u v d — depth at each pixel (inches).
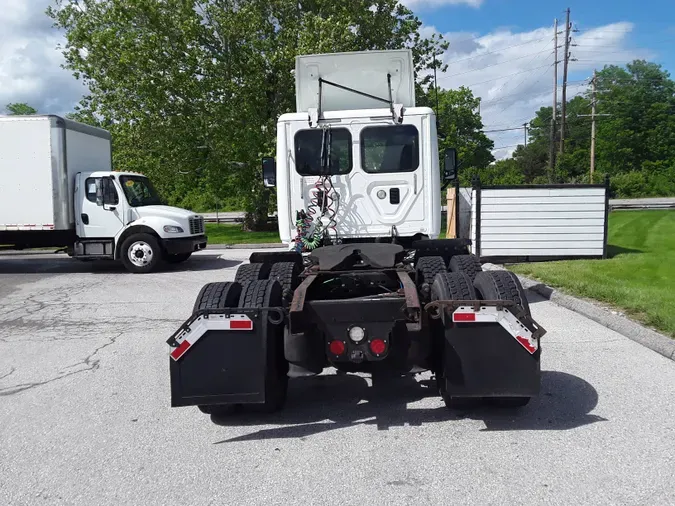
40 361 264.7
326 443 165.6
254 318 167.8
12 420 193.6
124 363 256.8
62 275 553.0
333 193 287.0
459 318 163.9
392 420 180.4
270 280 185.5
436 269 234.4
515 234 503.2
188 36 880.9
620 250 549.6
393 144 285.4
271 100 983.0
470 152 2345.0
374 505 130.4
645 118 2886.3
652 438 159.9
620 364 225.6
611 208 1334.9
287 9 976.3
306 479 144.3
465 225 613.9
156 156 964.6
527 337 163.0
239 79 943.7
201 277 518.6
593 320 300.0
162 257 577.6
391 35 995.3
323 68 308.2
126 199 554.3
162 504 135.5
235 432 176.9
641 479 137.6
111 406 203.6
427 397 200.2
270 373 170.9
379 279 215.9
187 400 168.6
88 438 176.6
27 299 429.4
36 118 536.1
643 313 289.4
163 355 267.9
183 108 912.9
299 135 286.5
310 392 210.7
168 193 1042.7
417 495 133.9
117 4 887.1
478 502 129.7
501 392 163.9
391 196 286.8
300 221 286.2
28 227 543.8
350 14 935.7
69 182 550.6
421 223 287.6
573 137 3142.2
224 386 168.1
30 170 539.5
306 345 177.6
